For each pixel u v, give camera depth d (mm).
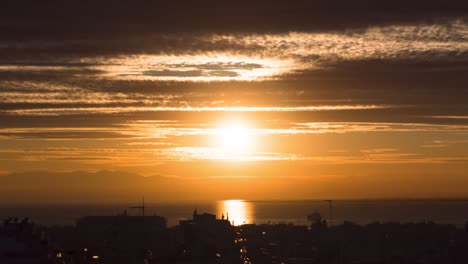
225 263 196625
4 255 124688
